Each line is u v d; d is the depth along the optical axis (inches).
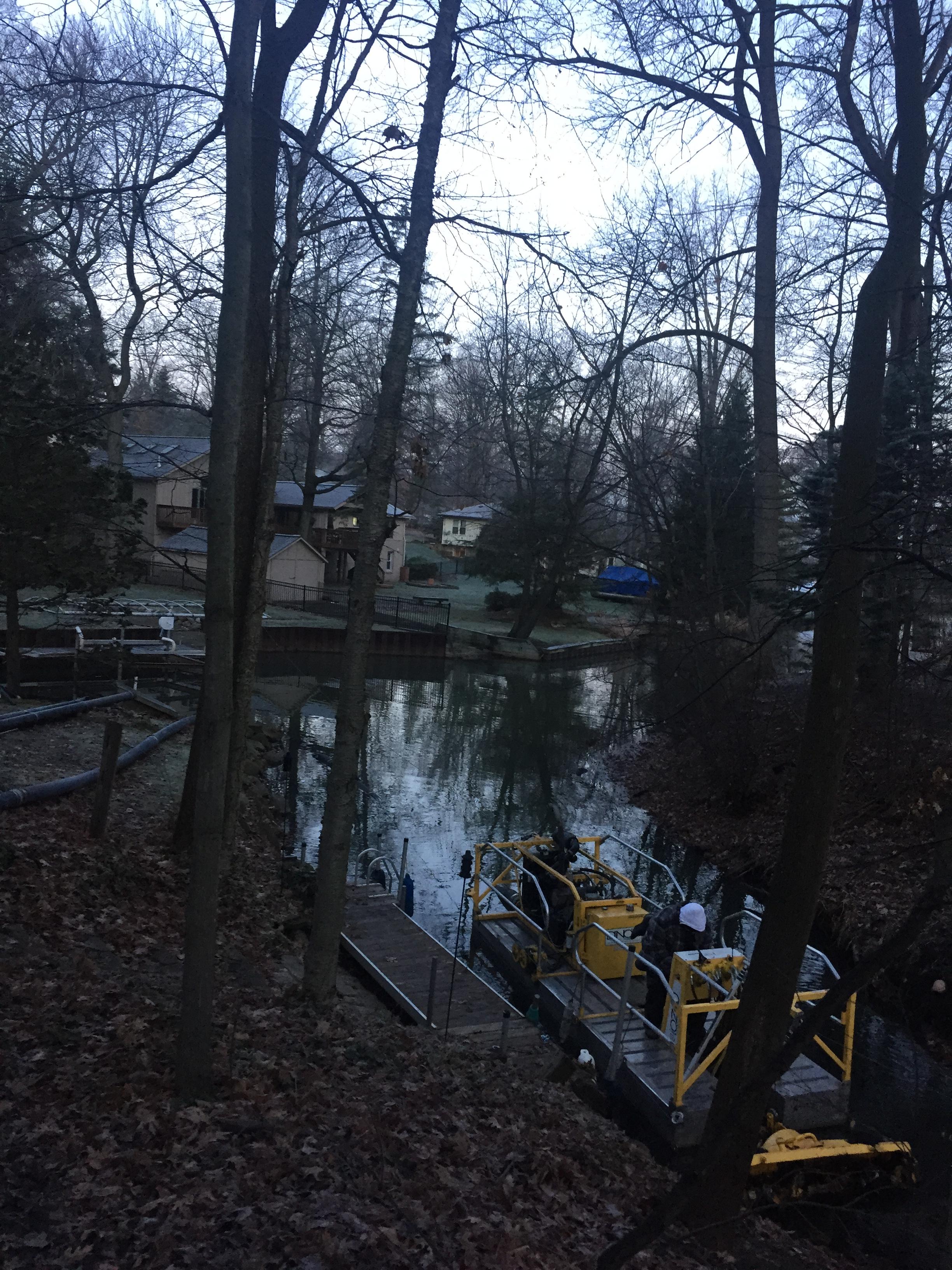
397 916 512.7
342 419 621.3
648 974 401.7
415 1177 227.3
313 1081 266.8
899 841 588.7
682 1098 344.8
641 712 1080.2
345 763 335.3
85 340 888.3
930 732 588.7
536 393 441.4
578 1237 224.5
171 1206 188.7
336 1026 327.6
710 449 961.5
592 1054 405.7
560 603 2062.0
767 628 699.4
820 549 264.8
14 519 603.8
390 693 1439.5
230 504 226.2
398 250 341.7
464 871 538.3
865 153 306.8
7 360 534.6
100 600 829.2
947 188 309.0
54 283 749.9
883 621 540.1
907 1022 465.4
